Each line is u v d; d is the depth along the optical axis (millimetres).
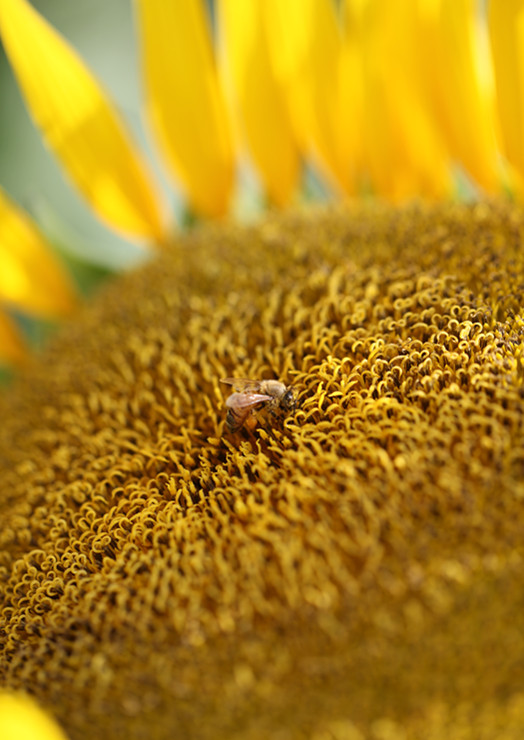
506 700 262
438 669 263
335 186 408
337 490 278
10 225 404
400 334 304
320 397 291
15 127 455
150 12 394
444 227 338
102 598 284
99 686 274
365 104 391
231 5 393
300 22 393
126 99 469
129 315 348
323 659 265
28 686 281
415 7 380
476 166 388
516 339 291
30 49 393
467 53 377
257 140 406
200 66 400
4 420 354
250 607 270
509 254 319
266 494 281
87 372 337
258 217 382
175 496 293
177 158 409
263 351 314
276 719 266
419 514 270
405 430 281
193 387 312
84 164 407
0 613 299
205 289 344
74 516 302
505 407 280
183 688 269
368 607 265
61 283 408
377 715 263
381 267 326
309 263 338
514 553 264
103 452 313
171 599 276
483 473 271
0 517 318
